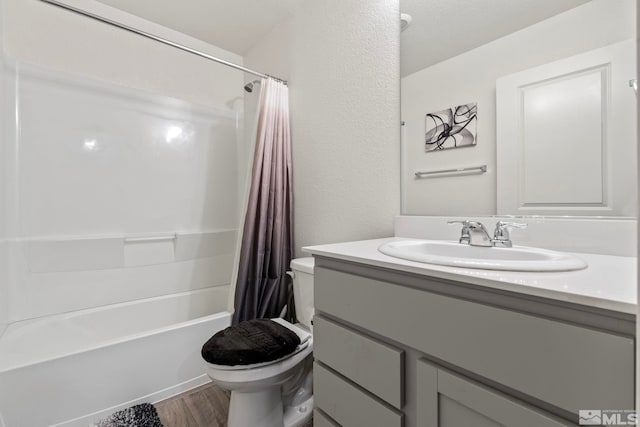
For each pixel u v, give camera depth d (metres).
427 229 1.22
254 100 2.33
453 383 0.61
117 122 1.89
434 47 1.21
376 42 1.41
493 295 0.57
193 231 2.20
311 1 1.76
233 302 1.72
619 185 0.79
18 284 1.52
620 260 0.74
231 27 2.12
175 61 2.20
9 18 1.60
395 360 0.71
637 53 0.34
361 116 1.47
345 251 0.93
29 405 1.11
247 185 1.78
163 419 1.28
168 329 1.44
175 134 2.13
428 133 1.23
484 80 1.07
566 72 0.88
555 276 0.57
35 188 1.61
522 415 0.51
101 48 1.90
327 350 0.91
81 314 1.67
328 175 1.66
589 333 0.45
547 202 0.92
